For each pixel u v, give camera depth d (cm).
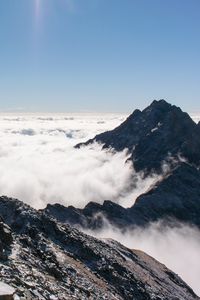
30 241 4159
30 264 3053
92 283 4197
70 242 5850
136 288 5653
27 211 5906
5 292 1395
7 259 2659
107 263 5772
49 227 5925
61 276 3362
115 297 4294
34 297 1831
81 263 5256
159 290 6650
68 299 2436
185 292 8444
